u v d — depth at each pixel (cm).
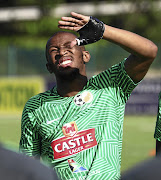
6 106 4972
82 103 695
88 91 705
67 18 598
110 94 701
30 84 4944
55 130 688
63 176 671
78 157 668
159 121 800
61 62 706
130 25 7288
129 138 2762
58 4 7531
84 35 607
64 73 705
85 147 669
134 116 4319
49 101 718
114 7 7369
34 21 7425
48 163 691
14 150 178
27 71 5056
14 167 167
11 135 2948
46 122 700
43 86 4938
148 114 4347
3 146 177
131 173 168
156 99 4344
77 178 657
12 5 7719
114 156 666
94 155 663
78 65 713
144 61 658
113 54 4803
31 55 5062
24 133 730
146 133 3041
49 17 7412
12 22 7481
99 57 4797
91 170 654
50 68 754
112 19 7412
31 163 173
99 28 602
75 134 676
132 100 4366
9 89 4994
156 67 4553
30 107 726
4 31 7500
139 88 4359
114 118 688
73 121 682
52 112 702
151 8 7188
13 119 4212
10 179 165
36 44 7125
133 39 619
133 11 7269
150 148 2345
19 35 7425
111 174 650
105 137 670
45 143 701
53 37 721
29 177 167
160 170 165
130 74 688
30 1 7556
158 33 7219
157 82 4347
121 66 699
